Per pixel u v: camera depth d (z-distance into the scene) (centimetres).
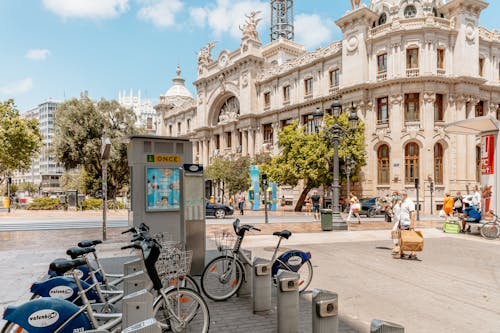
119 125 3934
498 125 1554
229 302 618
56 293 444
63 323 346
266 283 570
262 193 4159
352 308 596
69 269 376
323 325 395
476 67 3209
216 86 5341
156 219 941
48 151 3738
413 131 3053
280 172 3331
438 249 1176
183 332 464
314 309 399
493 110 3481
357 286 727
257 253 1075
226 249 652
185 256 452
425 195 3008
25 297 630
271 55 5391
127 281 474
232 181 4056
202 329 453
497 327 518
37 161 13162
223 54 5184
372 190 3231
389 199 2962
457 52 3170
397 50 3141
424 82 3045
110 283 531
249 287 653
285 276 486
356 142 3102
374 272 847
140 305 379
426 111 3048
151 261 421
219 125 5234
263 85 4606
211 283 623
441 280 776
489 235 1445
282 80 4316
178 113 6569
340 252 1106
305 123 4062
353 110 1778
